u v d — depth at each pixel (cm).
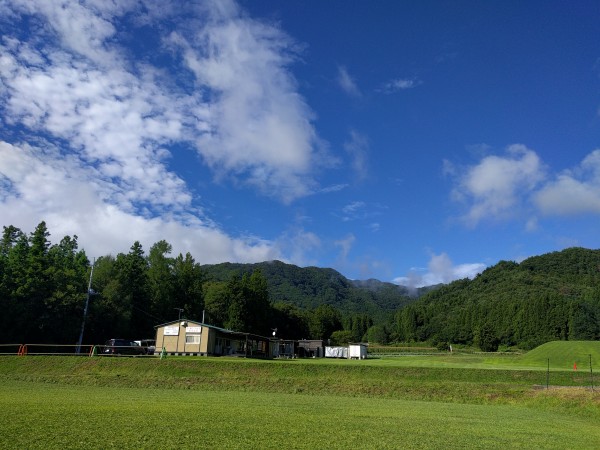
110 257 8494
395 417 2369
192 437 1589
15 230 7050
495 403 3488
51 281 6397
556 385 3984
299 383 3959
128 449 1387
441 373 4319
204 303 10962
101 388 3559
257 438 1622
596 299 14150
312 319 15675
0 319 5841
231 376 4228
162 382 3931
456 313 18350
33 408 2162
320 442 1603
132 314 8150
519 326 14800
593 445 1783
